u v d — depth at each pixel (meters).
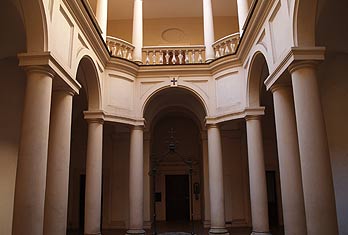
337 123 9.32
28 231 5.90
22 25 7.80
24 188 6.03
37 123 6.28
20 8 6.97
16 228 5.90
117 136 15.75
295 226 7.56
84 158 15.79
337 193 9.26
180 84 12.82
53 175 7.59
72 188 15.55
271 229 13.73
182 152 18.64
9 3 7.10
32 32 6.43
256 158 10.75
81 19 8.69
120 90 12.15
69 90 7.97
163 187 18.20
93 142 10.93
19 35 8.16
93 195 10.61
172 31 17.88
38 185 6.15
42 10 6.33
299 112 6.43
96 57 10.74
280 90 7.93
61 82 7.57
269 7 8.07
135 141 12.42
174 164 18.48
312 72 6.45
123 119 12.05
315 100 6.35
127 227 14.91
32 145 6.20
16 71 9.16
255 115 10.91
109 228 14.83
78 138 15.91
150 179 15.48
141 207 12.15
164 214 17.88
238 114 11.59
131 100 12.54
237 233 12.88
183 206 18.12
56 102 7.86
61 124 7.79
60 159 7.67
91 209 10.53
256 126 10.92
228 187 15.45
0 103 8.94
